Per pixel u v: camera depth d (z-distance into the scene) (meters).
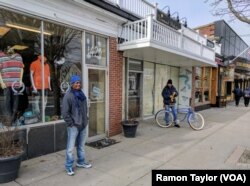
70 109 4.55
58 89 6.14
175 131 8.62
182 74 14.19
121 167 5.03
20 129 5.13
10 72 5.14
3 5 4.74
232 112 14.79
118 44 7.74
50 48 5.89
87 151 6.09
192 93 14.04
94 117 7.20
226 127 9.70
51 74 5.96
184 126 9.58
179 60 10.73
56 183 4.23
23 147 4.88
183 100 14.23
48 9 5.55
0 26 4.91
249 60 29.28
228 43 21.56
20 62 5.31
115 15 7.24
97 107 7.29
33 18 5.40
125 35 8.00
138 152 6.07
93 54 7.00
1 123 4.76
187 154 5.98
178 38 9.30
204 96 16.75
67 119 4.48
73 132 4.59
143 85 10.47
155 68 11.40
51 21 5.71
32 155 5.43
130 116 9.44
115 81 7.78
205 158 5.69
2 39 4.98
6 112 5.08
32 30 5.46
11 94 5.16
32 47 5.52
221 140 7.47
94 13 6.77
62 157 5.55
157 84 11.68
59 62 6.13
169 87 9.41
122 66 8.10
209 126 9.84
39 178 4.42
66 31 6.21
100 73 7.30
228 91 22.83
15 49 5.21
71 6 6.08
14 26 5.13
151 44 7.07
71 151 4.61
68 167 4.61
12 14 5.04
